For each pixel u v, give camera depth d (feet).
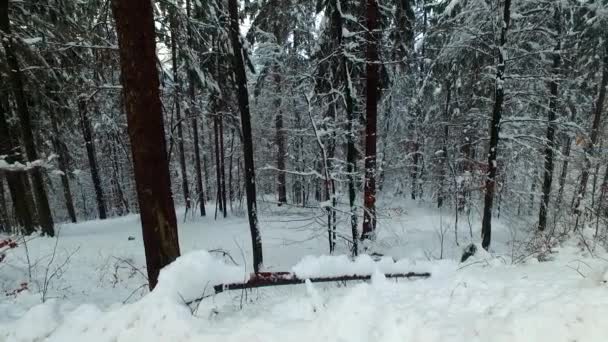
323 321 8.61
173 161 88.94
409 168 66.13
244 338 8.37
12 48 32.68
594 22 42.50
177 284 10.26
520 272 13.73
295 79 32.42
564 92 43.68
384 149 59.00
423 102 60.59
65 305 11.92
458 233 43.39
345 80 29.09
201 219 56.49
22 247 29.91
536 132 42.42
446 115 55.36
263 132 68.33
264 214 39.34
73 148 68.28
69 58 35.73
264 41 51.78
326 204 27.48
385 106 52.80
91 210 96.63
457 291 10.84
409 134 65.41
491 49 34.27
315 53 32.01
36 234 37.47
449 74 45.83
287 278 12.59
